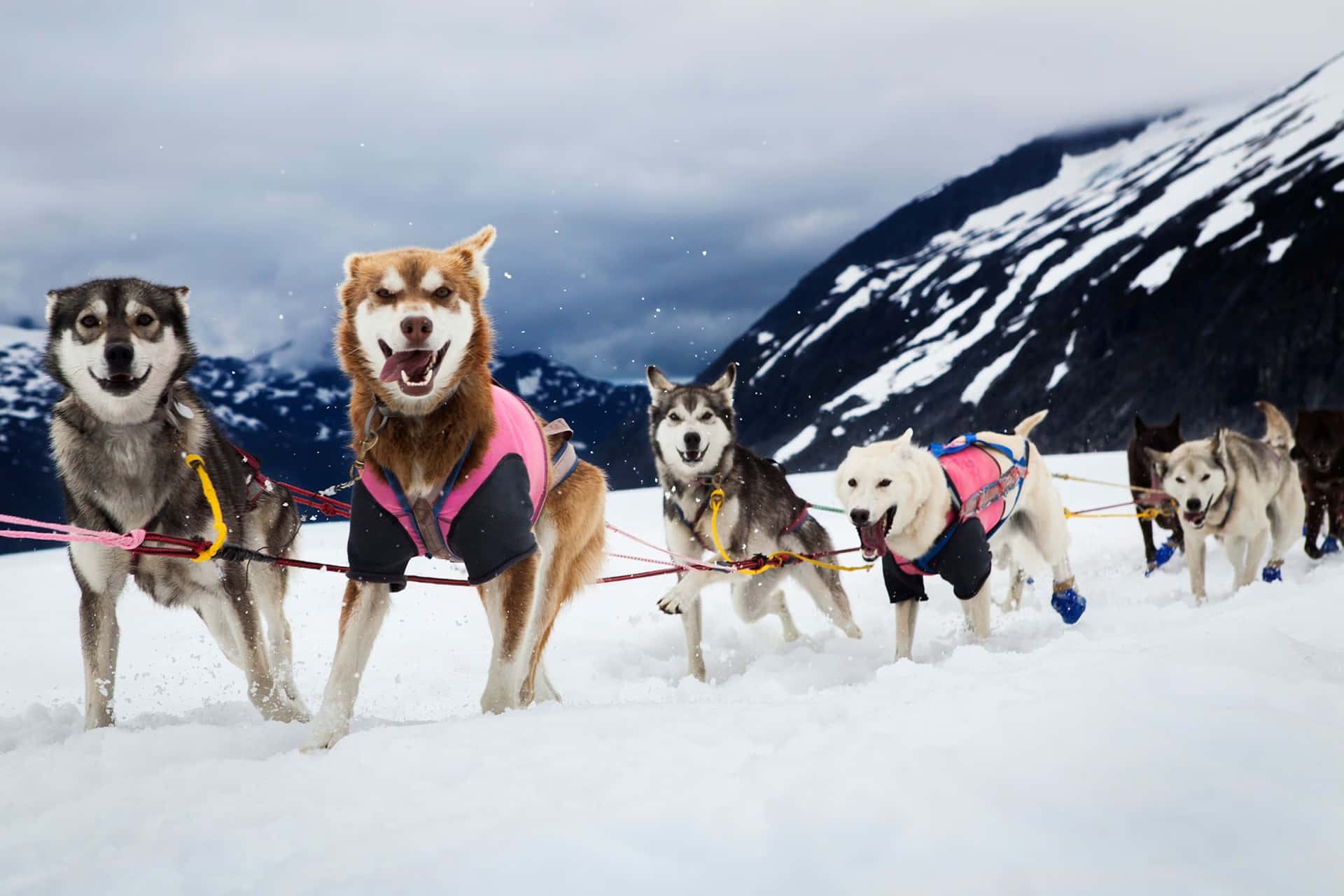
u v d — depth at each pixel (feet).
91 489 11.90
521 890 4.74
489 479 10.51
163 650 20.04
